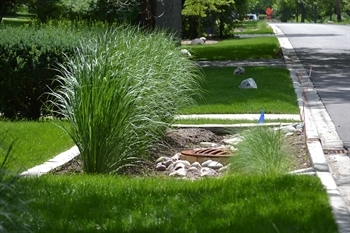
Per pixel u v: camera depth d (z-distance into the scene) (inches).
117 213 275.7
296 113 611.8
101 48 437.1
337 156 434.6
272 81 844.0
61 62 593.6
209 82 846.5
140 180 350.6
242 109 633.0
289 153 410.3
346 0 4825.3
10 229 226.1
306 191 301.0
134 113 407.2
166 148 490.0
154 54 495.5
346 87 813.2
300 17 5772.6
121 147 403.5
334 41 1812.3
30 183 326.0
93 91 394.3
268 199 287.3
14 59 591.2
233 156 409.1
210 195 301.7
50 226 254.7
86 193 311.4
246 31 2632.9
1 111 612.1
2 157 409.7
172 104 494.3
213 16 2142.0
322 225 248.7
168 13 1000.9
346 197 321.4
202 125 546.9
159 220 263.7
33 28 676.1
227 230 245.0
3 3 1641.2
